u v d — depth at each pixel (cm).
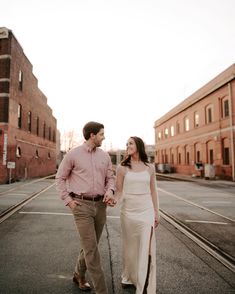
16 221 790
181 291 376
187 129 3878
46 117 3722
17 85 2467
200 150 3438
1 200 1198
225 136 2827
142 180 383
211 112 3142
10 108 2288
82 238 349
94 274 339
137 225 374
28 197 1307
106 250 544
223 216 934
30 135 2920
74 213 356
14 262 472
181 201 1281
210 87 3100
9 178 2178
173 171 4459
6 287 379
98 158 369
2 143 2200
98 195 362
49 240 605
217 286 394
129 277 387
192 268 460
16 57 2428
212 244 602
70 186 370
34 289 375
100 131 371
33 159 3053
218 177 2908
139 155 398
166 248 568
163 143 5044
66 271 438
